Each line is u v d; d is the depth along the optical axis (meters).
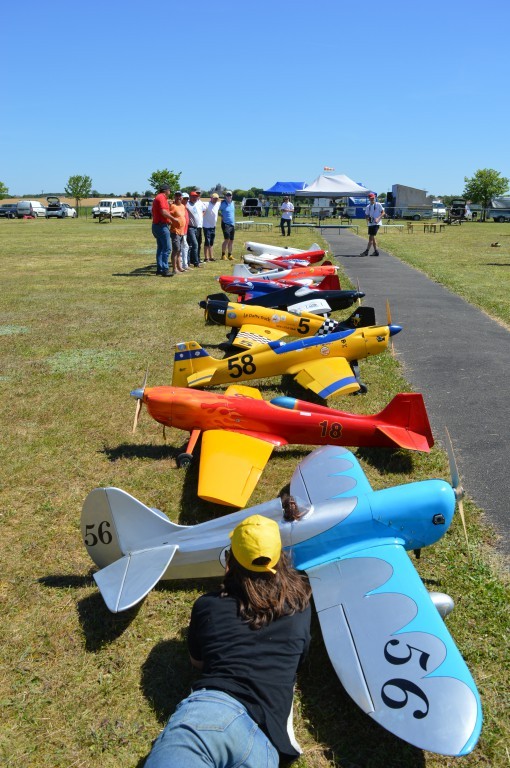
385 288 16.48
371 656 3.15
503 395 8.16
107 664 3.73
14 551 4.83
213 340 10.99
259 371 8.07
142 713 3.40
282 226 33.06
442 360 9.86
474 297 14.90
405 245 28.91
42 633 3.97
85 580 4.50
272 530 3.00
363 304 14.32
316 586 3.72
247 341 9.52
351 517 4.06
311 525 4.01
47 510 5.40
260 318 10.30
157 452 6.52
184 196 18.88
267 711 2.61
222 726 2.45
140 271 19.23
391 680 3.02
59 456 6.40
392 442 6.15
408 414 6.09
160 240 17.67
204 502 5.53
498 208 58.12
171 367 9.38
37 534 5.05
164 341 10.86
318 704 3.44
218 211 21.73
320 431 6.08
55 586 4.43
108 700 3.47
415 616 3.36
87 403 7.88
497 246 28.12
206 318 10.66
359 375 8.44
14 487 5.79
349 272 19.50
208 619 2.88
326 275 14.30
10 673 3.67
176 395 6.11
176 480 5.91
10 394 8.20
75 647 3.87
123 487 5.78
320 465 5.07
